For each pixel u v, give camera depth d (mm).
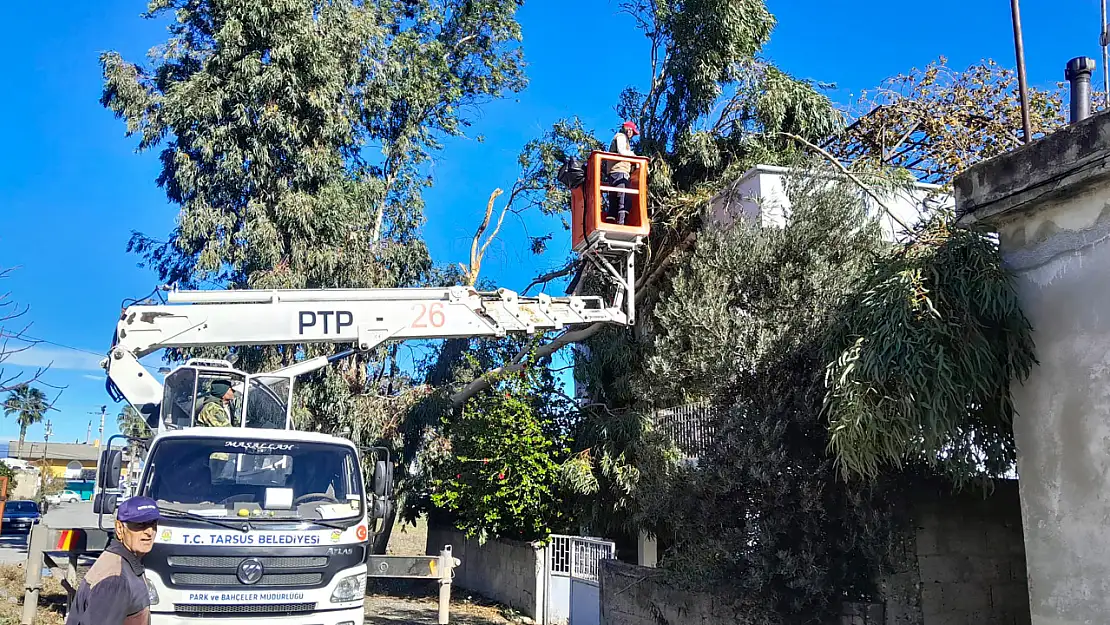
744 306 8633
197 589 7109
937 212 9133
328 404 15844
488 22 22297
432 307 9852
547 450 14078
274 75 15945
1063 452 5363
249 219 16234
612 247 10734
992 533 7043
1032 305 5641
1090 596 5129
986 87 14102
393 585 16781
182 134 16344
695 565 7996
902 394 5625
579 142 17922
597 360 13633
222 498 7805
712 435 8008
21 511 30266
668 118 15375
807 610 7289
